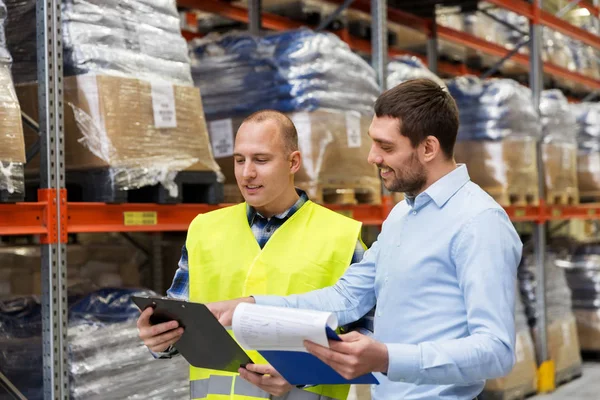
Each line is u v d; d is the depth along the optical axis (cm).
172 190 396
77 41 375
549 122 777
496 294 223
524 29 945
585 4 998
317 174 469
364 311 272
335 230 283
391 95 242
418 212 247
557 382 773
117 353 390
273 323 200
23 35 388
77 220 368
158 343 238
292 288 275
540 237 762
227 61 496
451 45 902
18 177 332
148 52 400
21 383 392
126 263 494
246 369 238
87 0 383
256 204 276
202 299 283
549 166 770
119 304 402
